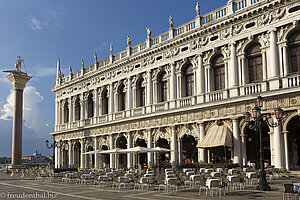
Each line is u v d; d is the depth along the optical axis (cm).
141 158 5031
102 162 5603
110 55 5444
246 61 3512
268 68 3262
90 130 5794
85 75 6009
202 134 3731
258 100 2319
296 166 3212
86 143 5909
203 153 3728
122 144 5412
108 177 3055
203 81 3869
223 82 3750
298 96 2948
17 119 5944
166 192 2342
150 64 4612
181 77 4159
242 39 3519
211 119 3656
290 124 3177
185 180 2566
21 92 6094
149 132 4488
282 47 3177
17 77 6016
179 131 4066
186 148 4297
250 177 2481
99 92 5694
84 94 6106
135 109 4809
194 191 2356
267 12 3303
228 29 3650
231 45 3591
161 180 2373
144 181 2547
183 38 4094
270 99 3142
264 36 3334
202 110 3778
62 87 6725
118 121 5016
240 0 3578
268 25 3281
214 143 3356
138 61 4853
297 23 3058
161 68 4434
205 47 3866
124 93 5281
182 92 4138
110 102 5369
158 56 4509
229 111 3494
